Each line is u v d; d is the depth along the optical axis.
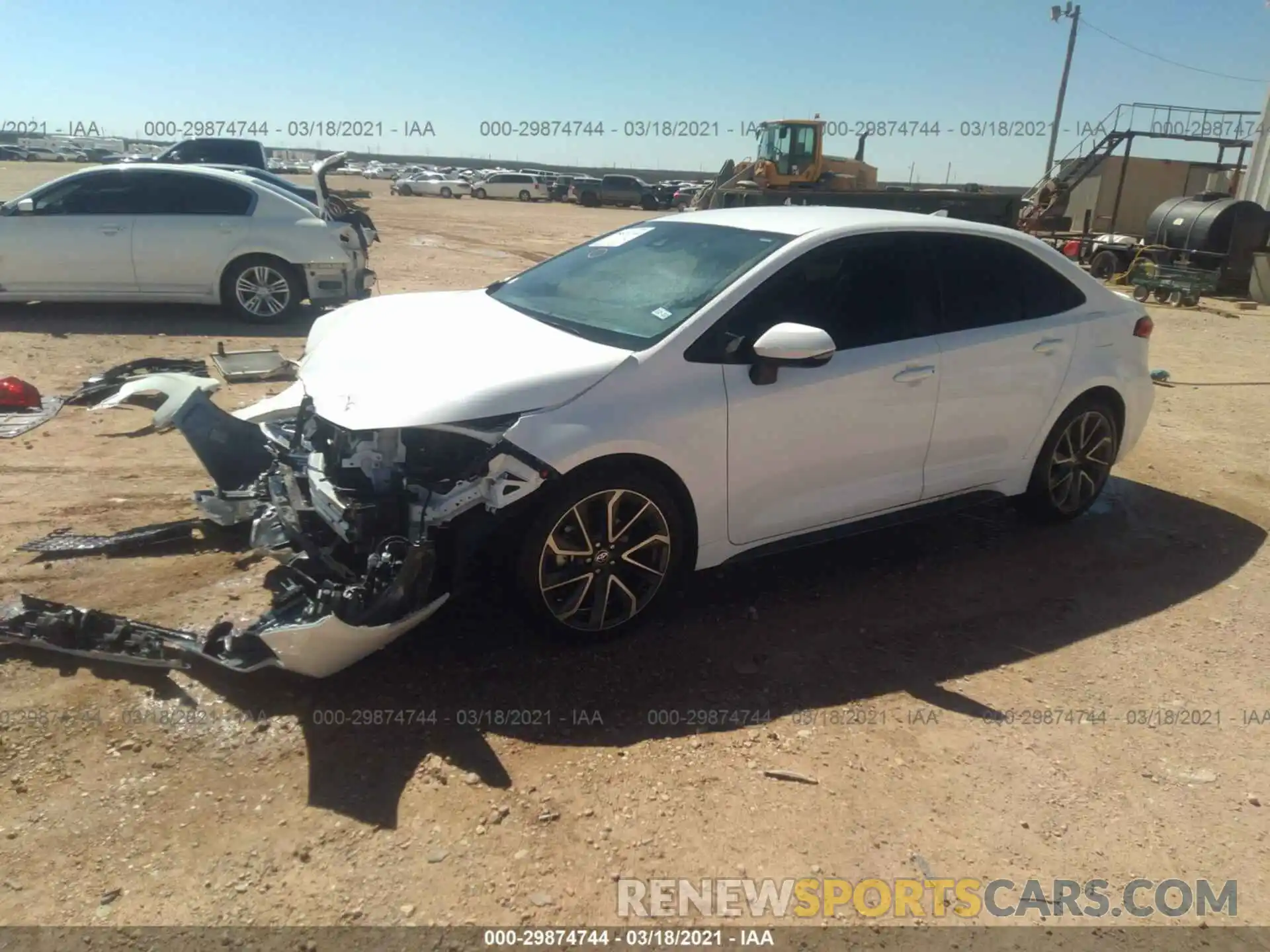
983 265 4.47
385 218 27.97
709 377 3.57
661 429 3.44
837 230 4.04
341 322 4.36
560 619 3.50
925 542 4.89
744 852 2.66
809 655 3.71
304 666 3.04
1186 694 3.60
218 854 2.54
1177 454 6.68
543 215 34.78
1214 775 3.12
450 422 3.15
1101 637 3.99
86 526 4.47
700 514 3.65
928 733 3.25
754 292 3.75
